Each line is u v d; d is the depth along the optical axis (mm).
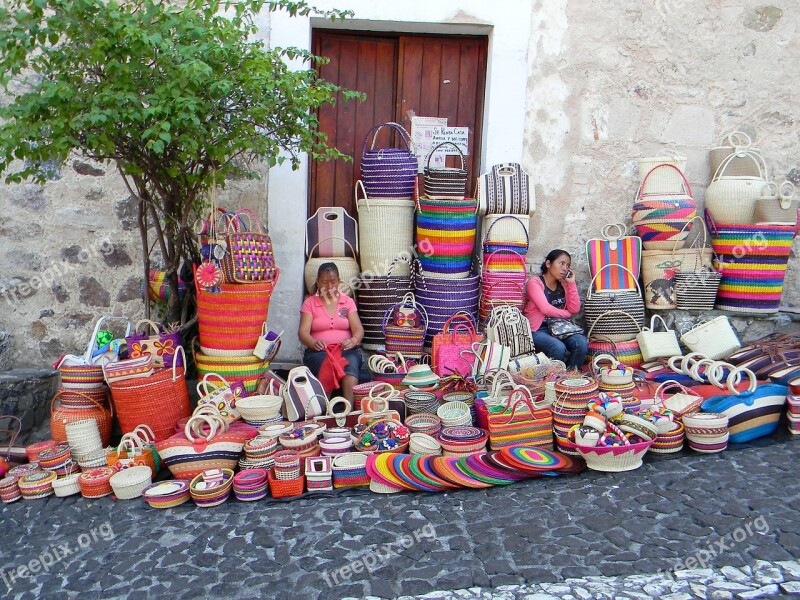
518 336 4297
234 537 2771
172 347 3877
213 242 3848
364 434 3475
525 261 4906
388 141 5117
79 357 3812
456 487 3148
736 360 4211
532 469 3164
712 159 5000
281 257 4734
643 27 4895
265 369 4043
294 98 3666
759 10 4961
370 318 4711
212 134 3541
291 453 3309
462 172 4641
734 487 3027
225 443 3322
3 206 4527
